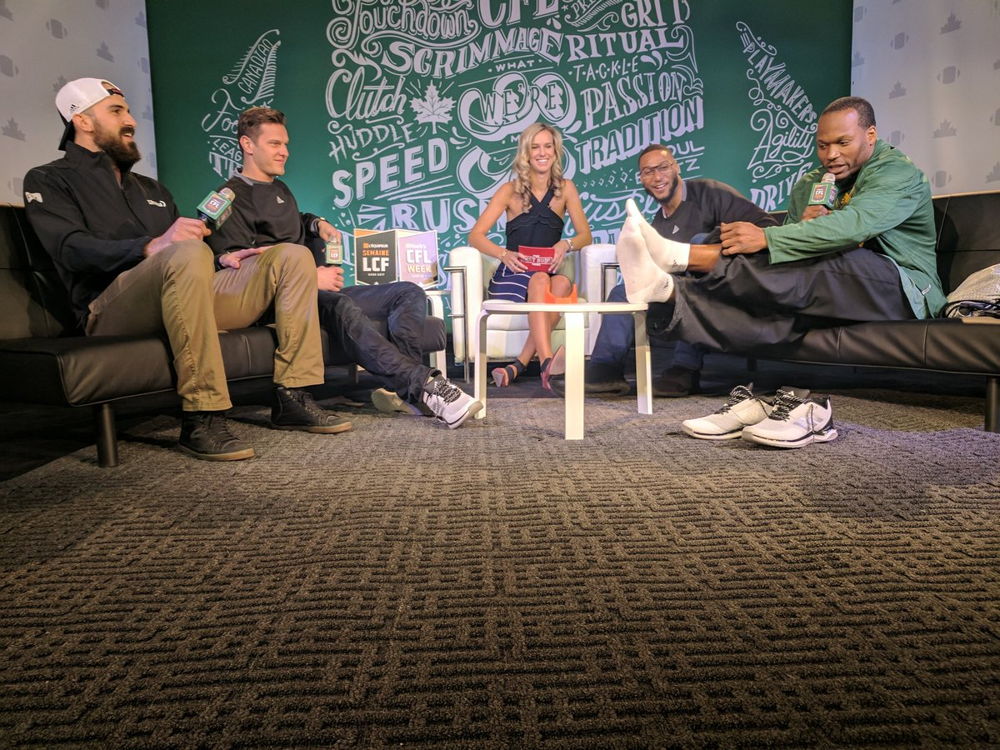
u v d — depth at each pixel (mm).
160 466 1666
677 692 680
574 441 1843
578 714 650
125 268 1858
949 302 2229
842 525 1148
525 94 4086
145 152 4016
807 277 2119
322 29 4062
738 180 4129
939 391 2670
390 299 2566
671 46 4039
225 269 2170
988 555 1012
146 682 719
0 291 1908
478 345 2191
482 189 4152
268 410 2498
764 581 936
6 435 2105
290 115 4109
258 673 731
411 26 4051
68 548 1118
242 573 1004
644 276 2113
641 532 1139
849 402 2408
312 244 2678
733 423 1817
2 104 3064
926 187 2219
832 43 4039
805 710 647
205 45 4043
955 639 770
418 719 646
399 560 1042
